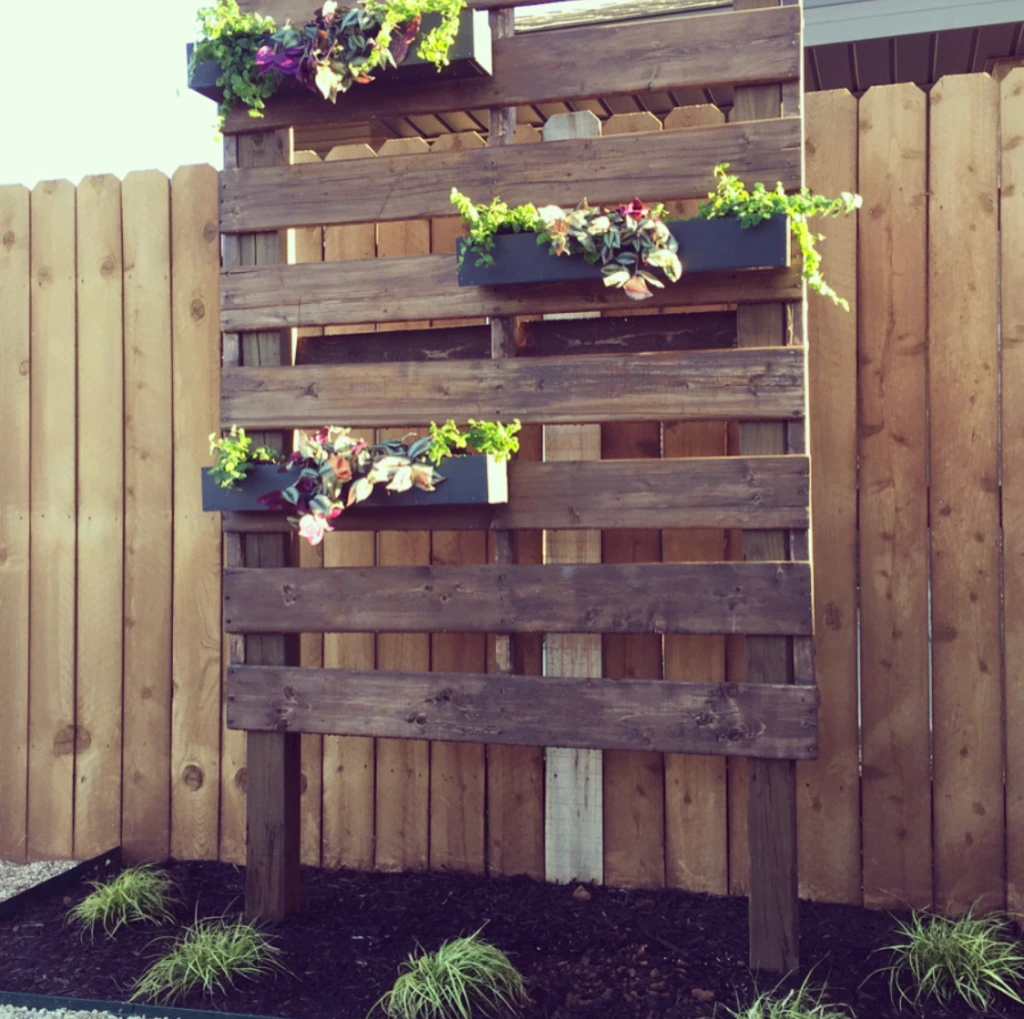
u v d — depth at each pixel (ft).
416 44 10.03
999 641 10.55
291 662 11.12
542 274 9.71
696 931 10.48
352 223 10.71
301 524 9.59
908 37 16.57
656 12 16.84
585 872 11.73
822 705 10.98
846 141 10.78
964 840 10.64
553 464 10.16
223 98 10.93
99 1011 9.29
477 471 9.73
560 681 10.09
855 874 10.97
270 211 10.87
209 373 12.57
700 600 9.76
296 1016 9.02
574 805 11.75
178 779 12.80
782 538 9.68
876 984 9.36
